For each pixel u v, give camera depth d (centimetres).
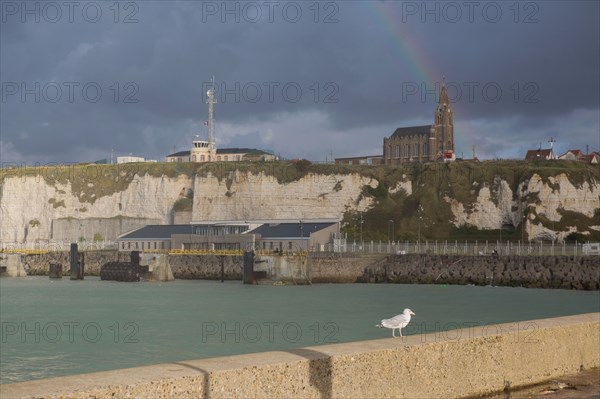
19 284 14538
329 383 1525
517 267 12681
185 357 5281
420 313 8156
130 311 8812
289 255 13862
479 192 19762
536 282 12219
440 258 13688
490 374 1834
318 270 14238
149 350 5653
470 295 10694
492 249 15262
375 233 19512
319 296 10775
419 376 1681
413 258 13925
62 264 17812
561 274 12069
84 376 1307
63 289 12938
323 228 16400
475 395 1795
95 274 17288
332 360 1531
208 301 10112
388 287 12644
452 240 19050
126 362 5128
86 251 18075
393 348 1638
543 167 19750
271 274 13938
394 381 1631
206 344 5922
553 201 18638
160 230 18212
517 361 1905
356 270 14150
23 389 1198
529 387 1917
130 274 15175
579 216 18462
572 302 9475
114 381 1267
